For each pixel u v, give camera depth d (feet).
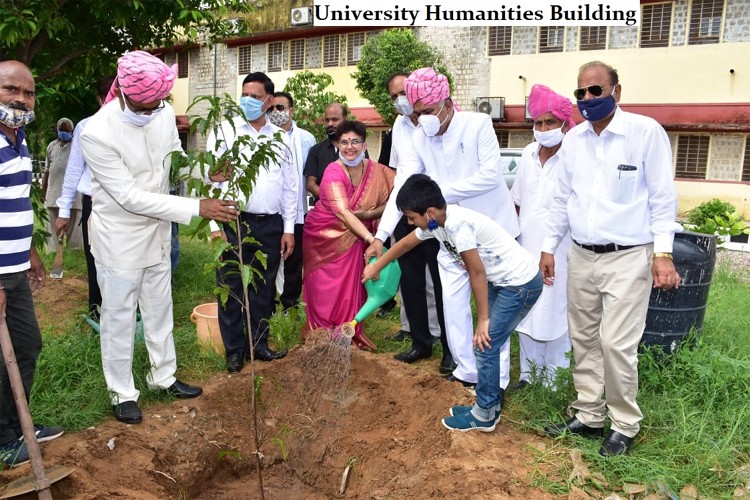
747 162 49.01
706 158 50.75
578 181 12.03
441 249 14.67
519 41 55.36
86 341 16.08
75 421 12.85
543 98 13.99
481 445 12.31
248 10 25.46
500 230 12.45
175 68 12.11
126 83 11.44
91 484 10.71
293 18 62.75
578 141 12.05
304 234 17.69
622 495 10.93
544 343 15.28
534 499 10.63
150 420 13.20
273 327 12.24
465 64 57.72
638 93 51.85
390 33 53.83
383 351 18.10
